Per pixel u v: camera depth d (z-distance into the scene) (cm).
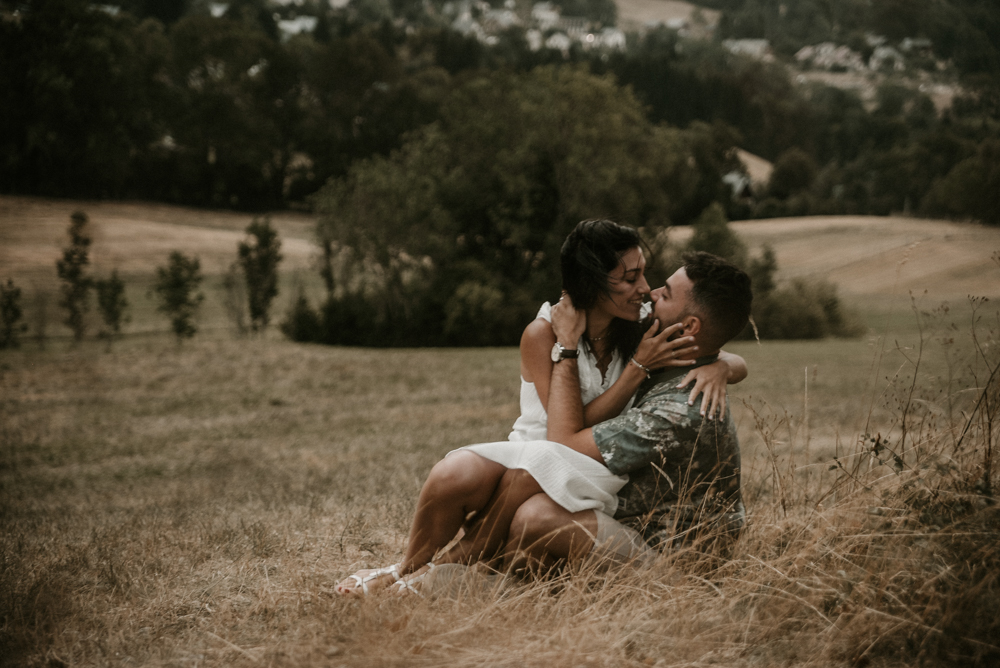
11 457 1418
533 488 271
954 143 12962
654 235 5159
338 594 278
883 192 12519
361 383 2381
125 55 8931
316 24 17975
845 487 311
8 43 8175
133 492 979
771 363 2739
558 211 4862
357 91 10738
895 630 214
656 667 203
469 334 4475
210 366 2606
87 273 5681
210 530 443
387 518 447
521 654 208
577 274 277
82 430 1709
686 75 16525
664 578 255
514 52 18012
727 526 283
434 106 10344
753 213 11125
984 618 208
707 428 270
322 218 4631
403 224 4528
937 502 259
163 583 325
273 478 945
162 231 7319
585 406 285
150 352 2870
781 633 226
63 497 996
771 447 337
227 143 9631
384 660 207
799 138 16338
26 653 245
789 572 249
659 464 272
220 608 284
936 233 8369
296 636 238
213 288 5644
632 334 294
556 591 265
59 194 8338
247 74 10156
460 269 4634
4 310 3456
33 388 2233
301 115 10238
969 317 307
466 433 1405
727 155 12000
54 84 7975
